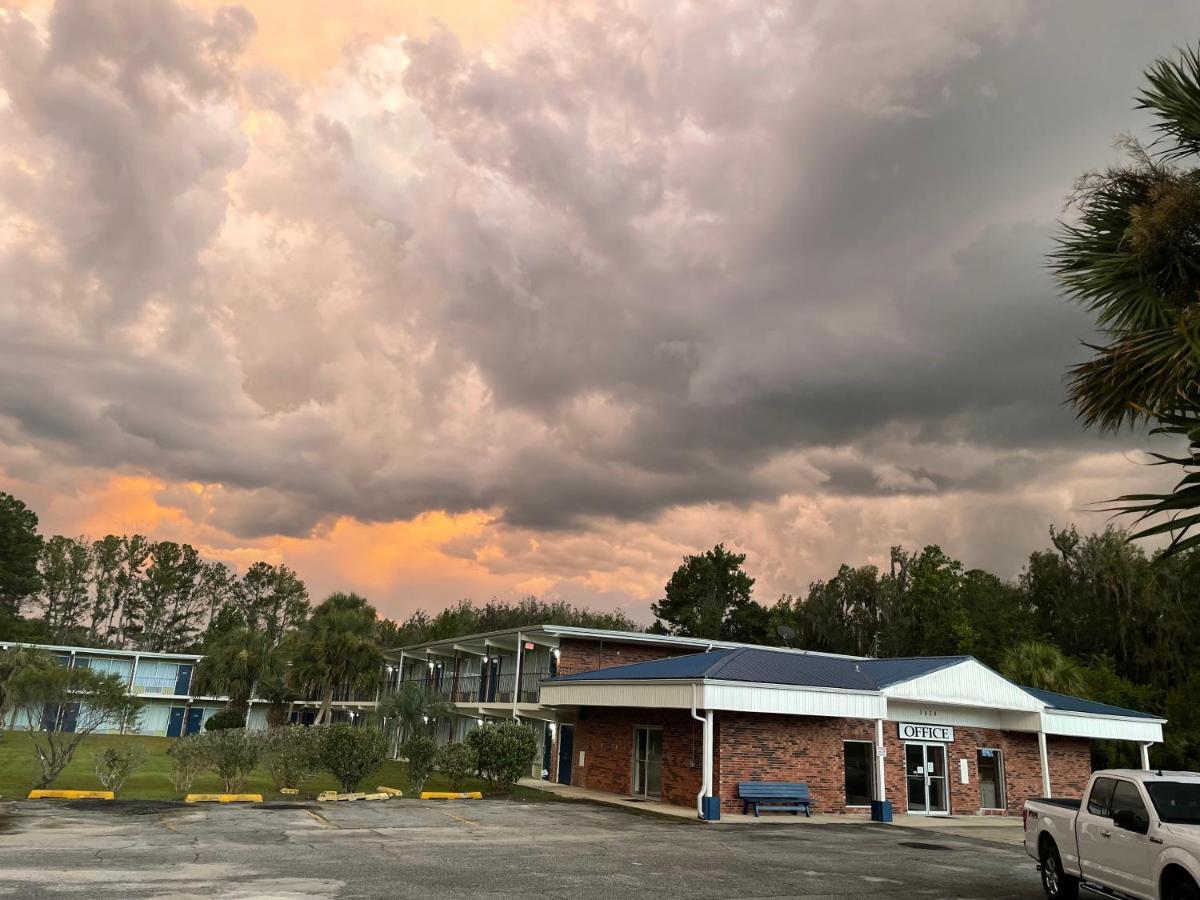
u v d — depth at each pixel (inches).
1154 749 1273.4
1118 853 369.1
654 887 425.4
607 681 930.1
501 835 606.5
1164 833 338.6
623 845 583.8
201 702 2326.5
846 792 922.7
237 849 489.1
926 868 547.8
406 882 406.3
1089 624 2087.8
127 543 3973.9
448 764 902.4
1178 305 321.7
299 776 855.1
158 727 2273.6
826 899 418.0
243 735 831.7
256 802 756.0
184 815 639.8
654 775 932.6
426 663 1731.1
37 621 3026.6
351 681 1819.6
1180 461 275.7
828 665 1016.9
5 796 727.1
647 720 958.4
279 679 2044.8
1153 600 1914.4
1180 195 309.1
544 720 1175.0
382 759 861.2
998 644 2191.2
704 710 846.5
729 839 650.8
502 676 1389.0
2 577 3034.0
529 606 3432.6
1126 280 334.6
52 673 840.3
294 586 4146.2
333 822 634.8
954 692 992.2
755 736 872.9
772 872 496.7
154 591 3919.8
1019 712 1056.2
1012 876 529.0
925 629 2367.1
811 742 907.4
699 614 2908.5
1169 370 296.0
